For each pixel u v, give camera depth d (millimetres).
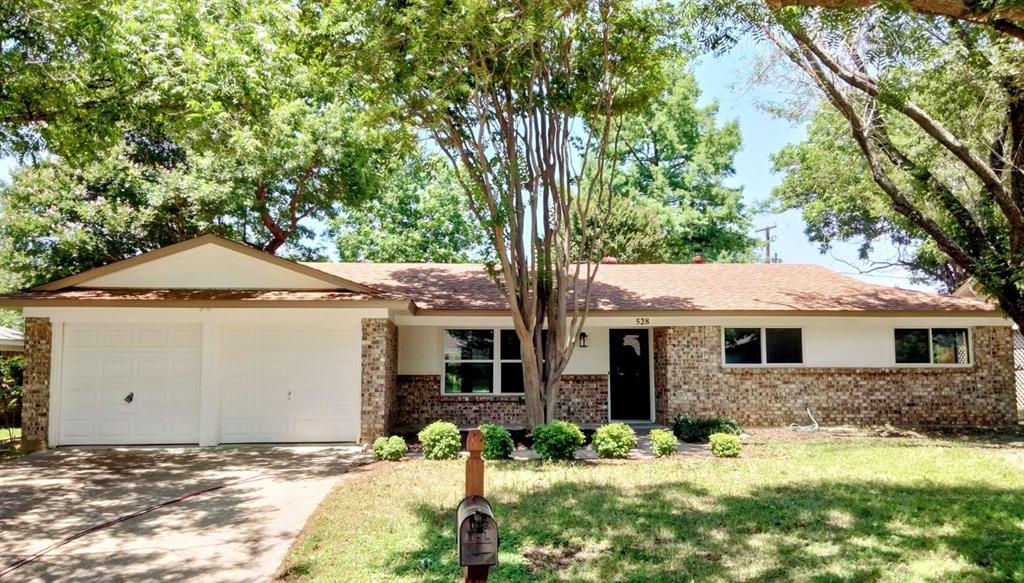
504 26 10172
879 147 14945
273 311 13016
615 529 6805
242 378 12977
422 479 9430
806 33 11000
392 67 10750
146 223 22047
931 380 16359
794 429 15492
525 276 13445
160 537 6945
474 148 12977
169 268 13312
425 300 15727
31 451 12164
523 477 9539
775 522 7031
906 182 16125
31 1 9859
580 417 16406
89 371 12742
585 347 16609
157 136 19031
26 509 8086
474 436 3922
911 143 16312
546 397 13422
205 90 12008
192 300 12305
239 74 12281
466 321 15617
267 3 12164
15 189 22391
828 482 8945
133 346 12844
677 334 16000
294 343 13078
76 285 13094
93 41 10359
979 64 11453
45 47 10648
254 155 19594
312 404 12992
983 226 15109
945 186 14430
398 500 8133
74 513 7902
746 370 16031
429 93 11523
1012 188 13898
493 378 16375
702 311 15555
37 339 12602
